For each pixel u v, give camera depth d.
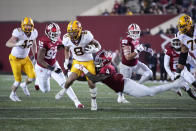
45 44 21.09
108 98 25.28
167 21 48.88
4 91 28.50
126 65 23.41
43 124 15.65
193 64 23.95
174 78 21.28
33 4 60.59
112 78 18.38
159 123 16.09
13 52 22.45
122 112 18.88
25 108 19.97
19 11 60.75
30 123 15.84
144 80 24.36
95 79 18.50
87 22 50.12
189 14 48.78
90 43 19.31
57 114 18.09
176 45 23.53
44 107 20.41
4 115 17.72
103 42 49.81
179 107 20.97
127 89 18.48
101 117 17.34
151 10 52.44
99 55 18.55
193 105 21.86
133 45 22.64
